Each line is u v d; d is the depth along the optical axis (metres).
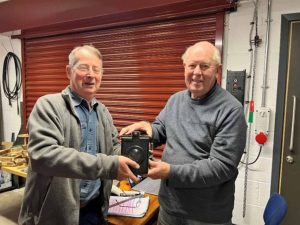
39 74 3.35
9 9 3.21
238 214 2.15
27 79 3.46
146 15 2.46
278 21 1.93
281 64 1.92
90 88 1.27
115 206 1.52
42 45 3.27
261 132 1.99
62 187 1.11
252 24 2.02
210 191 1.20
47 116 1.09
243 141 1.16
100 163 0.97
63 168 0.96
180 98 1.39
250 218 2.11
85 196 1.28
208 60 1.19
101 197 1.35
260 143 1.98
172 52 2.42
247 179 2.10
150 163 1.08
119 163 0.98
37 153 0.99
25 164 2.49
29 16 3.05
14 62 3.56
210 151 1.20
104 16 2.66
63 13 2.79
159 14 2.39
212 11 2.17
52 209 1.12
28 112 3.51
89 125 1.30
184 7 2.26
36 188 1.14
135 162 1.02
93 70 1.26
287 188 1.97
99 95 2.87
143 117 2.65
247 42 2.05
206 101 1.25
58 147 1.00
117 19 2.62
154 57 2.52
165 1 2.19
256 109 2.02
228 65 2.13
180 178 1.09
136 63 2.62
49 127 1.07
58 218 1.12
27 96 3.49
